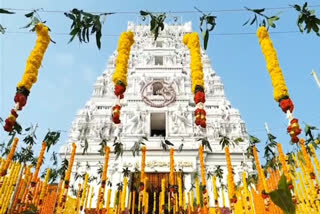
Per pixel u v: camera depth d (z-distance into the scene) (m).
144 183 18.58
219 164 30.08
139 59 40.78
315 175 12.99
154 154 29.92
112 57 41.16
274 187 16.08
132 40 10.15
